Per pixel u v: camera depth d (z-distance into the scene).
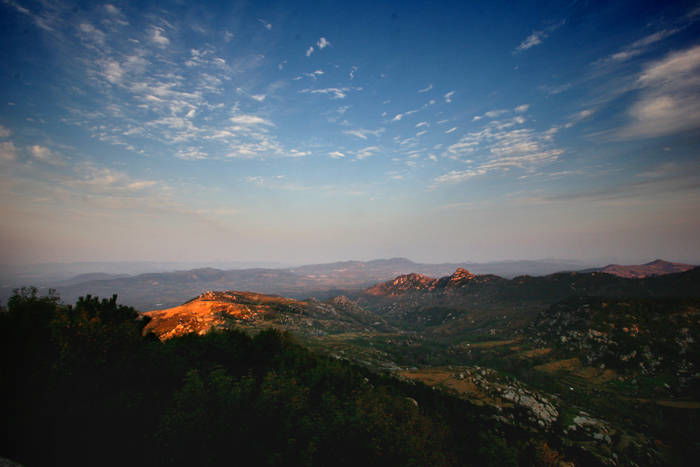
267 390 34.56
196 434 26.89
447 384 146.00
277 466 28.55
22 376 27.70
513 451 75.88
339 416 36.06
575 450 101.50
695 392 146.12
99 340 33.81
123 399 29.67
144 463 25.08
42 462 22.88
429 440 50.00
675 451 112.06
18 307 31.78
